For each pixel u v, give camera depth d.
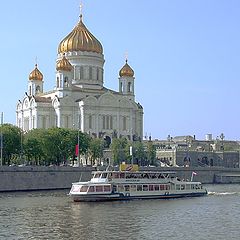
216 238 77.00
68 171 175.25
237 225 88.38
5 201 124.94
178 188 141.38
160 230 83.44
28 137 199.75
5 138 185.50
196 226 87.38
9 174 160.25
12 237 77.81
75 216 99.31
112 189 130.88
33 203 120.56
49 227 86.19
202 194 146.25
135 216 99.75
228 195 149.00
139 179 135.50
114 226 87.38
